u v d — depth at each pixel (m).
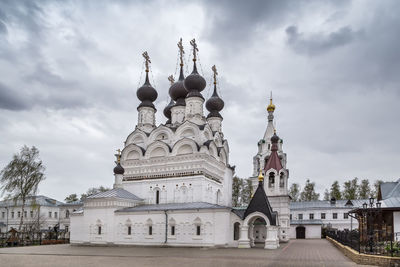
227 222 42.41
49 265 25.41
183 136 54.62
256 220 48.94
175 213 44.91
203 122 57.56
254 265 24.75
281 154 68.88
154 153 54.69
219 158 55.53
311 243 55.34
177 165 51.53
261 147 70.88
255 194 43.38
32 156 64.94
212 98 63.62
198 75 58.44
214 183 53.56
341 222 84.38
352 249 30.64
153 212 46.12
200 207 44.03
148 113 62.44
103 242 48.09
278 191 59.31
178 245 43.81
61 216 88.81
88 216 50.19
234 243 42.53
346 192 102.31
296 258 29.86
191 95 57.53
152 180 52.75
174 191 50.75
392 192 45.69
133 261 27.73
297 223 81.06
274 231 41.78
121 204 49.53
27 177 63.09
